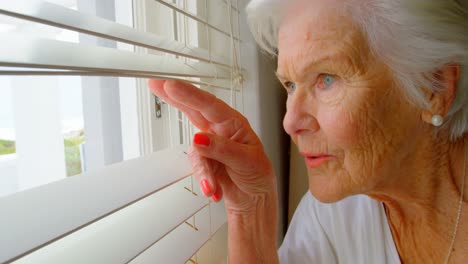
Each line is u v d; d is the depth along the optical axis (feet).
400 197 1.98
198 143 1.43
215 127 1.72
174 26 2.20
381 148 1.57
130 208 1.57
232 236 1.97
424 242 2.10
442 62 1.50
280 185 3.71
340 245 2.49
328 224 2.55
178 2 2.15
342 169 1.67
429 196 1.94
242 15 2.71
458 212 1.94
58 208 1.06
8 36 0.98
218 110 1.62
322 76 1.56
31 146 1.89
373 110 1.50
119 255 1.21
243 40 2.75
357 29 1.41
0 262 0.80
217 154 1.49
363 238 2.40
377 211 2.36
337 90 1.52
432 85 1.55
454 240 1.97
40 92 1.89
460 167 1.93
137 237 1.34
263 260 1.97
